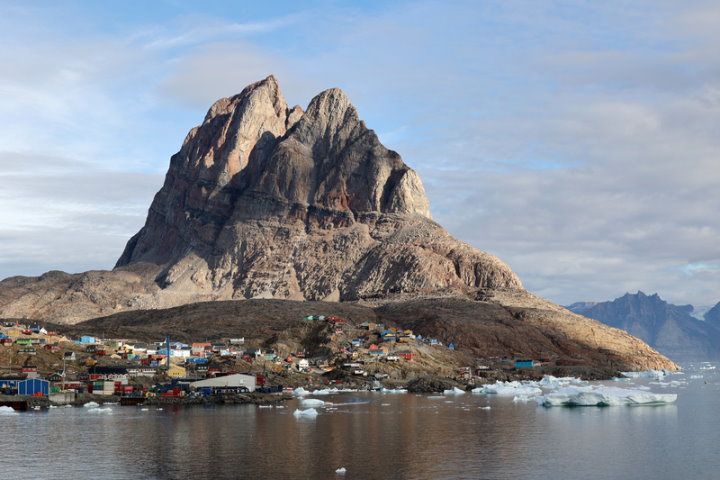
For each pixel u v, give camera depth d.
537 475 142.88
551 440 177.50
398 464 150.12
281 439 176.88
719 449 167.25
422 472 143.75
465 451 163.50
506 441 175.88
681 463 153.75
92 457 156.38
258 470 145.00
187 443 171.38
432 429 193.38
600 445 171.75
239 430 190.12
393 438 178.75
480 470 146.12
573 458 157.50
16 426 196.00
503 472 144.75
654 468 149.25
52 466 148.75
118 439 176.25
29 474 142.75
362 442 173.50
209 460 153.62
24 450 163.25
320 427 195.88
